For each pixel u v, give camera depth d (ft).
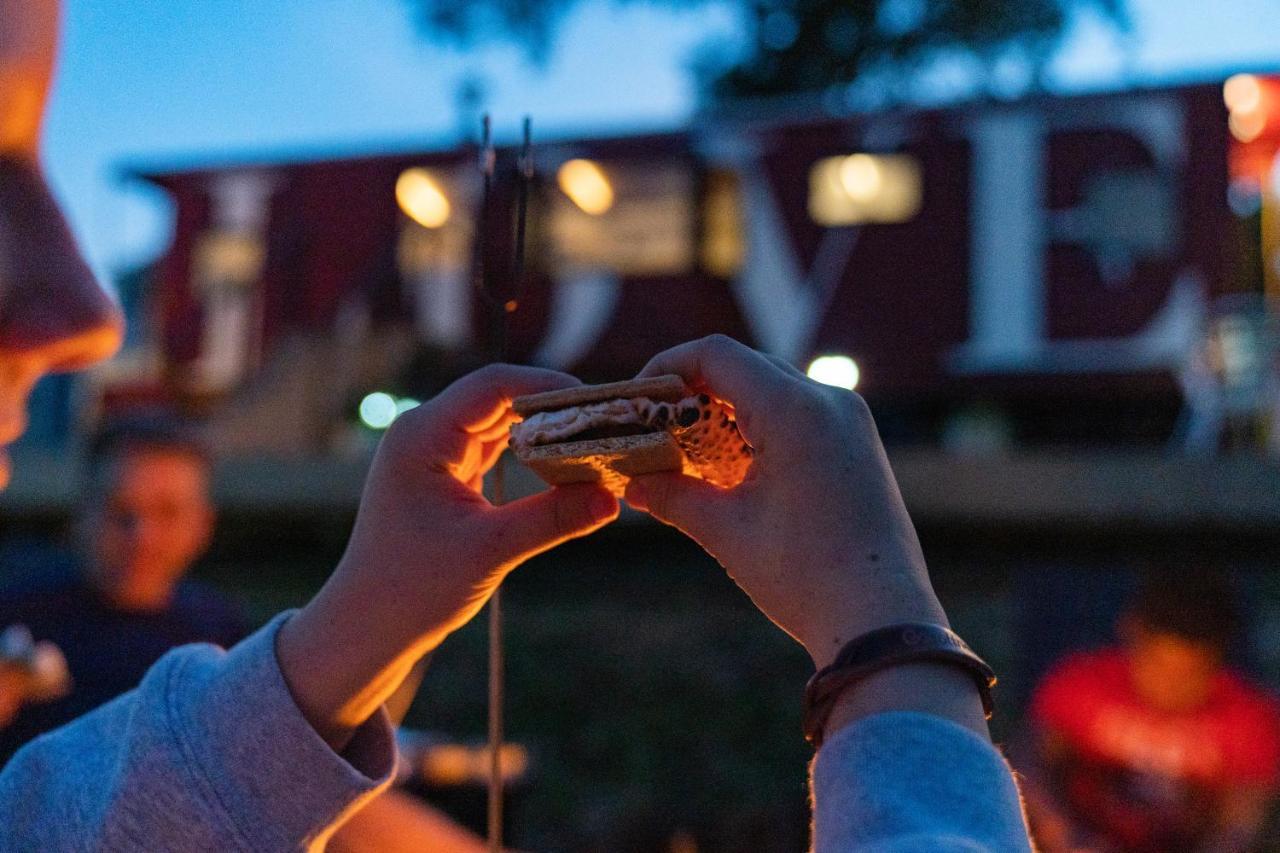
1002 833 2.00
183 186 46.80
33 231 2.75
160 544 7.09
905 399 39.37
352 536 2.91
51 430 52.85
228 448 44.37
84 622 6.91
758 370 2.67
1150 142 35.35
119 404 49.21
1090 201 35.91
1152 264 35.27
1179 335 34.91
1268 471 29.71
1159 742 10.55
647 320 40.50
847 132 38.81
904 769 2.08
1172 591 10.62
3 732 6.44
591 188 41.06
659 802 15.71
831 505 2.43
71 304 2.75
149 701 2.83
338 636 2.78
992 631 22.22
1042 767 11.09
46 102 2.73
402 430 2.92
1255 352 34.06
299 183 44.93
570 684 21.16
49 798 2.89
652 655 22.70
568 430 2.87
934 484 32.35
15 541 39.45
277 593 30.25
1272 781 10.32
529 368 3.07
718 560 2.63
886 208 38.37
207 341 46.73
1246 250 36.37
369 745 2.90
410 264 43.45
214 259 46.60
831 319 38.75
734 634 23.70
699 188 40.09
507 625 25.38
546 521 2.80
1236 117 34.91
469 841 4.82
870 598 2.32
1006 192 36.86
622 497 3.19
